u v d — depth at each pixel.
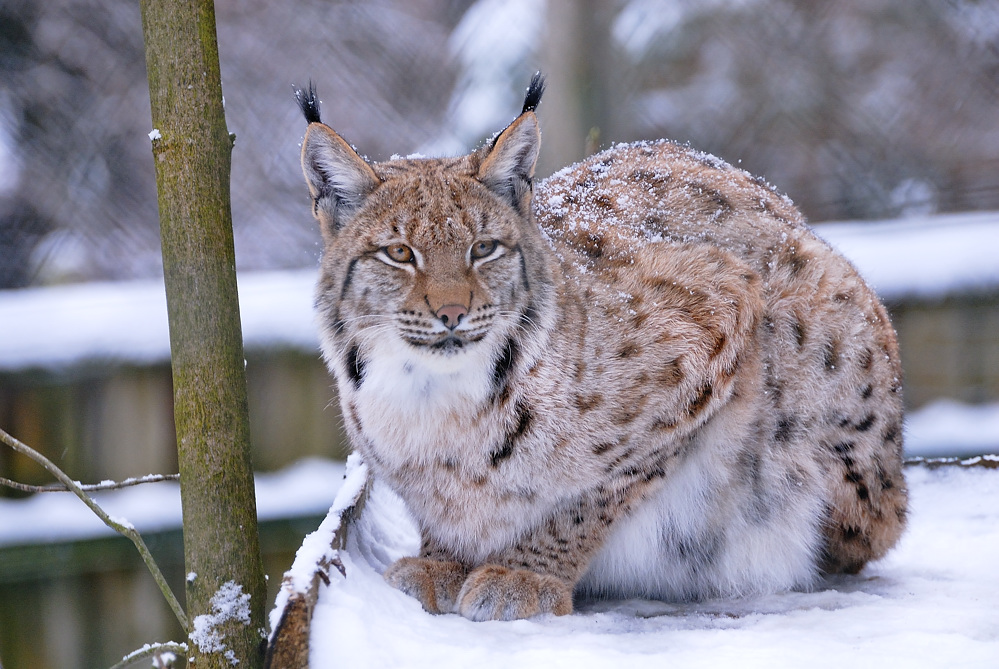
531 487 6.92
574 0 16.62
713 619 6.38
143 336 12.65
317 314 7.27
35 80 18.06
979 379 13.45
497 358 6.74
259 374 12.80
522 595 6.57
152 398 12.56
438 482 6.95
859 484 7.48
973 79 18.81
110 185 17.75
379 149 18.72
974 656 5.04
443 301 6.54
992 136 18.58
